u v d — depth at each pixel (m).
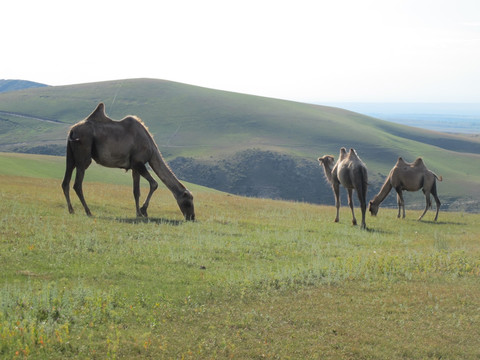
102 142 18.25
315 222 22.11
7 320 7.48
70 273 10.44
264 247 15.16
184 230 16.81
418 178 26.38
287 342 7.80
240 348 7.45
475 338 8.45
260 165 164.75
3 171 32.66
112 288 9.53
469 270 13.53
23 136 189.25
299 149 185.50
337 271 12.25
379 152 193.25
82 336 7.36
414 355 7.68
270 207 27.16
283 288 10.60
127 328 7.84
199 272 11.54
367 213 27.95
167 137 191.75
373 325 8.80
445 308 9.95
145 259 12.27
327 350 7.62
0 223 14.18
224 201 28.17
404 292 10.95
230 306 9.24
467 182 167.12
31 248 12.02
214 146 183.38
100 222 16.38
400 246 17.34
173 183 19.75
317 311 9.32
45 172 36.47
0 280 9.47
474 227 24.52
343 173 21.88
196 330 8.02
